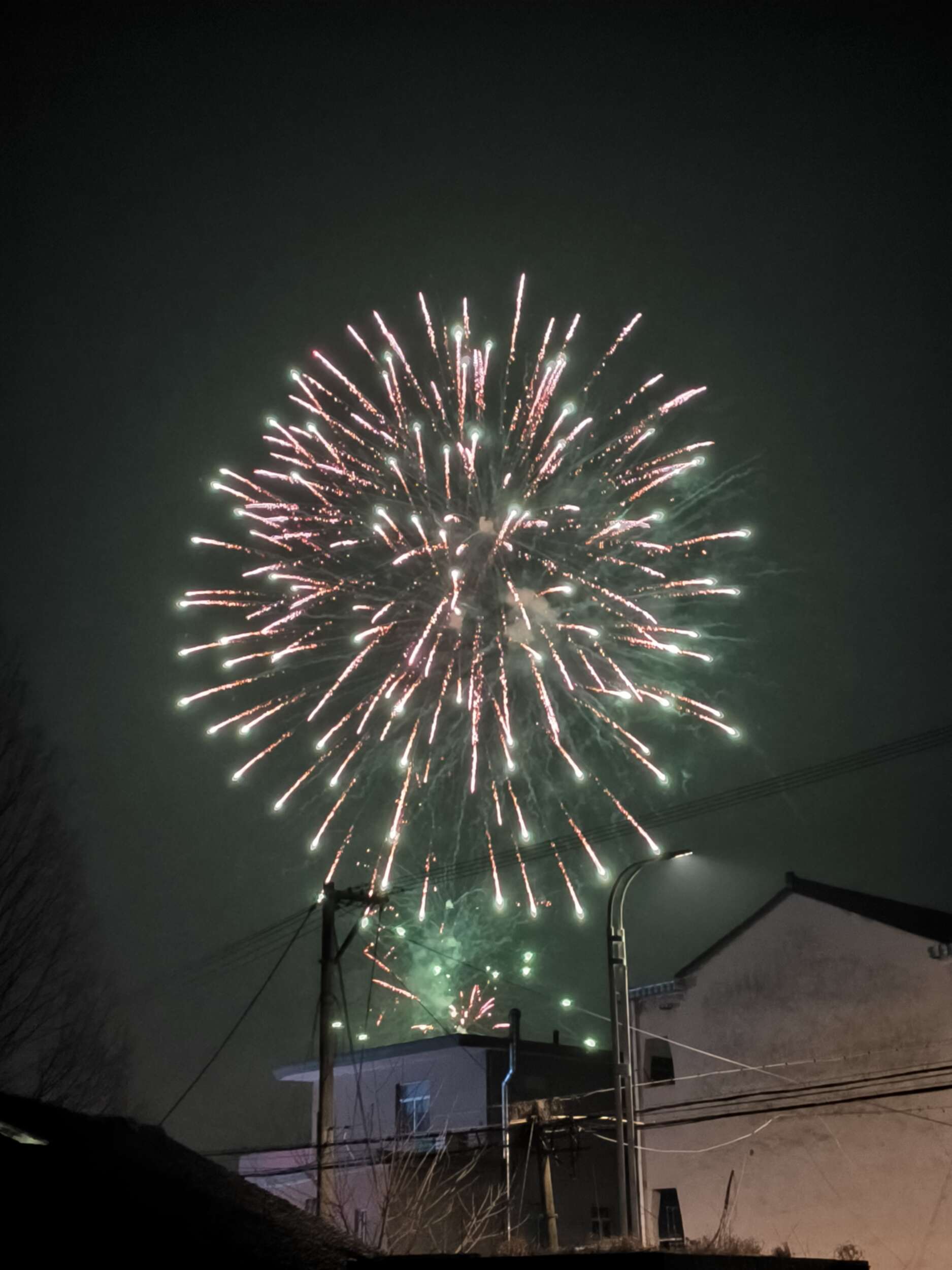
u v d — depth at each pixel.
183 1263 8.36
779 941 34.16
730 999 34.56
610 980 27.56
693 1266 8.36
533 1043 40.59
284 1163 42.12
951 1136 29.94
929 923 33.72
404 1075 41.47
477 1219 24.31
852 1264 10.89
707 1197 33.41
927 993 31.17
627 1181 26.30
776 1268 9.69
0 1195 8.42
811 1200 31.58
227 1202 9.51
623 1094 26.81
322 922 28.52
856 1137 31.39
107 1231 8.44
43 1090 31.42
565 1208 37.78
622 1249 24.94
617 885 28.14
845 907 33.16
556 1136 31.20
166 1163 9.88
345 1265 8.95
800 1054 32.84
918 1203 30.02
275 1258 8.80
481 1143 37.59
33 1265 7.87
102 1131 9.93
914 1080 30.80
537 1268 8.28
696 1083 34.56
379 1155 26.80
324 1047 27.08
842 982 32.66
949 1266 29.20
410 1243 20.09
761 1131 32.94
